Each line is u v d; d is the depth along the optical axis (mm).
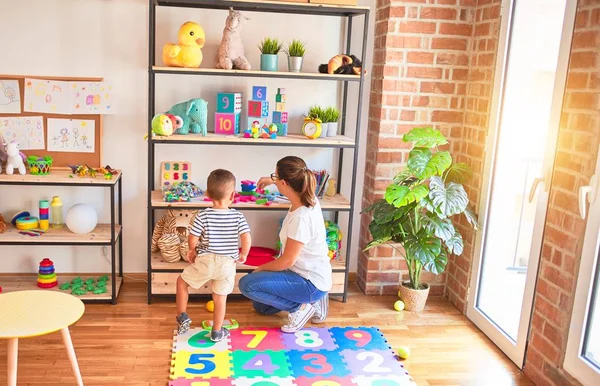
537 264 2629
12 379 2020
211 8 3244
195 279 2787
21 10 3113
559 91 2463
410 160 2908
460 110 3379
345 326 3088
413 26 3223
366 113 3531
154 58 3221
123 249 3502
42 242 3051
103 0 3162
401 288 3346
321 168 3594
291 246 2805
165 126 3020
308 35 3395
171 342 2818
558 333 2443
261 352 2750
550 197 2529
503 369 2738
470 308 3246
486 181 3082
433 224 2971
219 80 3367
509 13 2881
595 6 2221
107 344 2766
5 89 3164
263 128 3254
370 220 3492
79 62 3217
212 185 2742
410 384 2547
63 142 3275
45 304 2158
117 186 3428
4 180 2967
